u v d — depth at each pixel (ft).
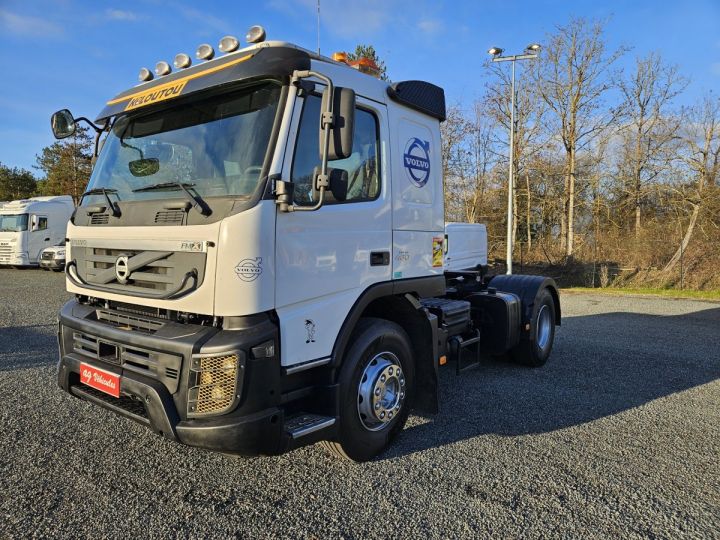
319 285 10.46
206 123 10.62
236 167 9.84
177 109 11.17
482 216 96.02
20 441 12.95
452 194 96.22
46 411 15.11
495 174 93.56
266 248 9.28
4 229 73.36
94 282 11.43
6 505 9.92
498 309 19.42
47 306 37.45
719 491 11.06
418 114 13.82
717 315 38.17
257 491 10.71
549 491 10.89
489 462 12.24
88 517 9.59
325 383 10.78
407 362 13.08
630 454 12.89
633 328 31.99
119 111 12.23
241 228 9.02
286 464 11.95
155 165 11.21
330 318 10.68
